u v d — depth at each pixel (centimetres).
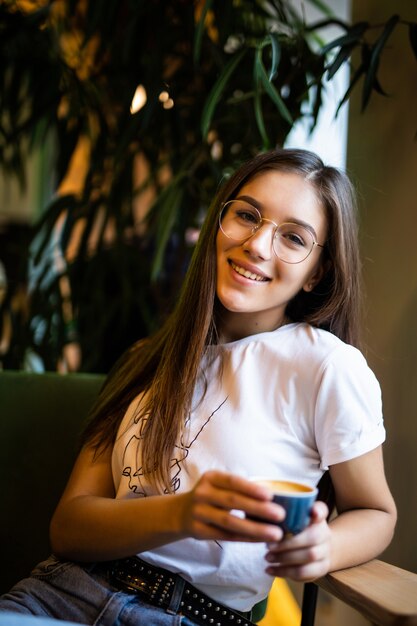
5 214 441
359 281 126
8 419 153
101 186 221
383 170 163
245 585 112
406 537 150
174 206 191
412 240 150
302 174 119
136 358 138
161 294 233
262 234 115
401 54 156
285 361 116
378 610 92
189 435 115
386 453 160
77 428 152
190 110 204
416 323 148
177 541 110
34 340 229
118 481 121
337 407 111
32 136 231
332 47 151
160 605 110
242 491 85
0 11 207
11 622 91
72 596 112
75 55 221
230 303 117
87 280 219
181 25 193
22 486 150
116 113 223
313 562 90
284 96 185
